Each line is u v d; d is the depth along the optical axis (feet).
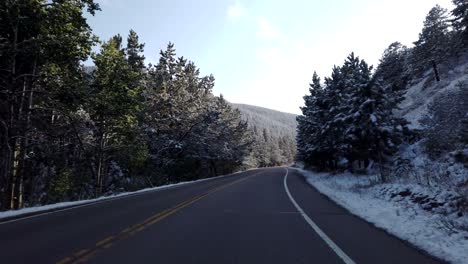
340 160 141.90
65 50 63.87
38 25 61.21
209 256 20.98
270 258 20.56
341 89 122.52
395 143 85.35
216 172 225.15
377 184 62.75
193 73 191.83
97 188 92.38
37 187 85.05
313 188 76.89
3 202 59.93
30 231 29.07
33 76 64.13
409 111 134.51
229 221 33.71
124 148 101.60
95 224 32.35
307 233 27.86
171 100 146.10
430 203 36.24
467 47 166.09
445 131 72.02
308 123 155.12
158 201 53.01
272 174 164.04
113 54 94.53
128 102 94.12
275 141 559.38
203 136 173.27
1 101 65.36
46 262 19.63
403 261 19.79
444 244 22.43
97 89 92.12
